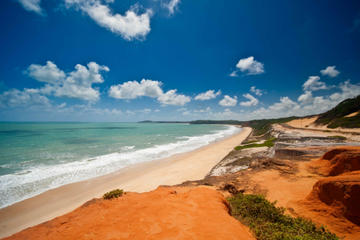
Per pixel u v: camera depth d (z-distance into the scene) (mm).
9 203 11539
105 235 3336
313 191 6945
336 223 5500
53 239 3451
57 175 16500
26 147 29156
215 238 2939
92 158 23406
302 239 4117
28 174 16406
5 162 20016
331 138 23391
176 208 4234
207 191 5355
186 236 3023
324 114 55188
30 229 4047
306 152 16062
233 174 12891
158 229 3354
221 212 3932
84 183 15008
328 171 10414
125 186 14531
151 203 4793
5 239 3646
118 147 32250
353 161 9078
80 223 4094
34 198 12234
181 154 27109
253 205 6074
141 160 23219
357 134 26703
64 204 11711
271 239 4098
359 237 4875
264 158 15148
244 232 3195
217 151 29375
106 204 5387
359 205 5273
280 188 9195
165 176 16953
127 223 3727
